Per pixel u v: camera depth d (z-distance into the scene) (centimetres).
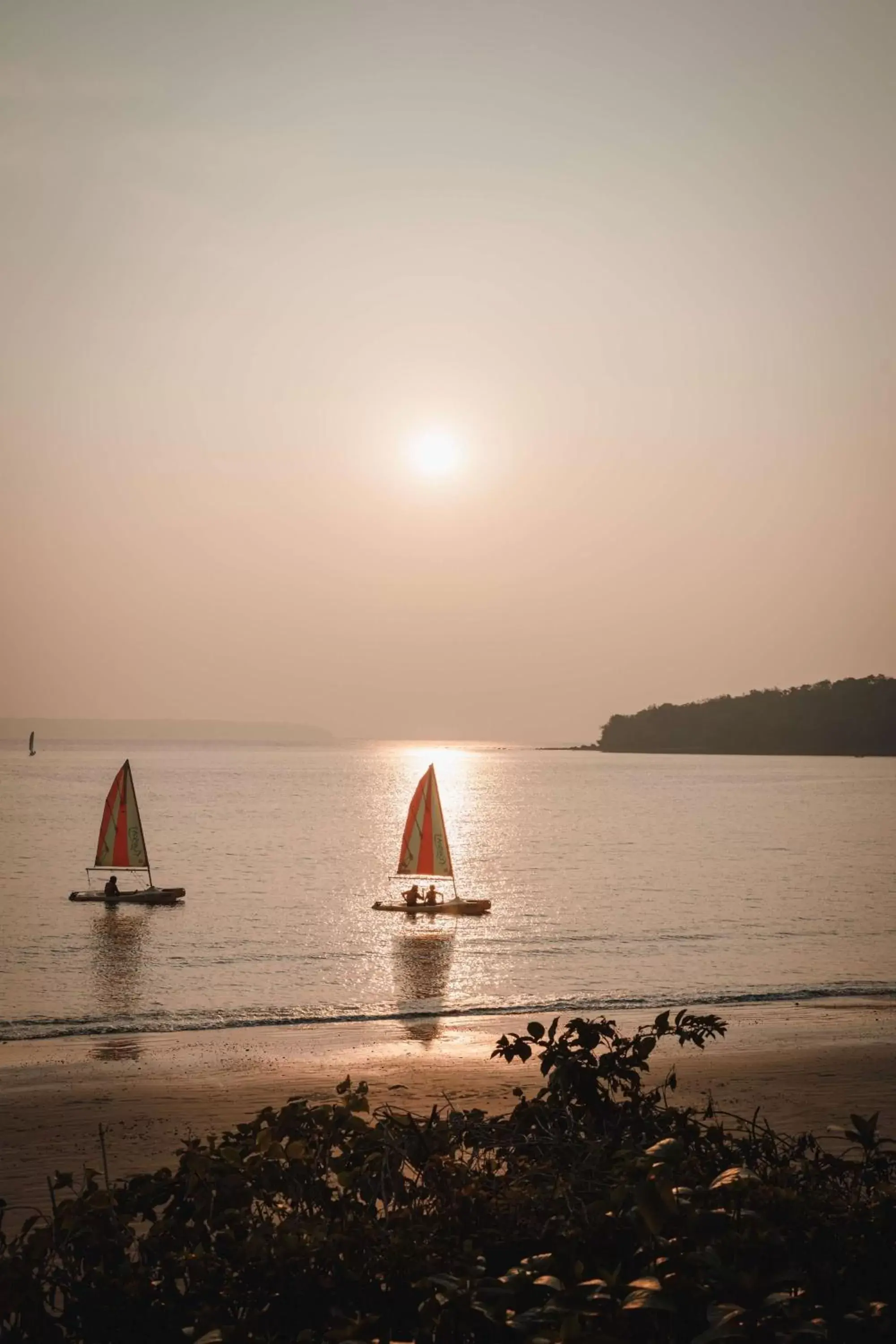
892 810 12550
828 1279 469
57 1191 1302
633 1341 438
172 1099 1788
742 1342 412
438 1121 656
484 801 14600
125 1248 542
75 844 8275
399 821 10881
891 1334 423
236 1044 2352
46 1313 508
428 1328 454
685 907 5053
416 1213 559
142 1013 2808
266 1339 460
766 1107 1673
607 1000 2931
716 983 3219
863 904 5122
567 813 12375
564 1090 684
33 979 3328
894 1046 2202
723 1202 525
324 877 6372
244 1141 635
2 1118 1677
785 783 19912
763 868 6875
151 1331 497
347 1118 625
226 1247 522
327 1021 2675
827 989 3059
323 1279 487
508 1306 455
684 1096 1742
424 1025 2592
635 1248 488
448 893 5612
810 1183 568
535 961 3650
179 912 4903
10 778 19812
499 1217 543
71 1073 2016
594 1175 583
